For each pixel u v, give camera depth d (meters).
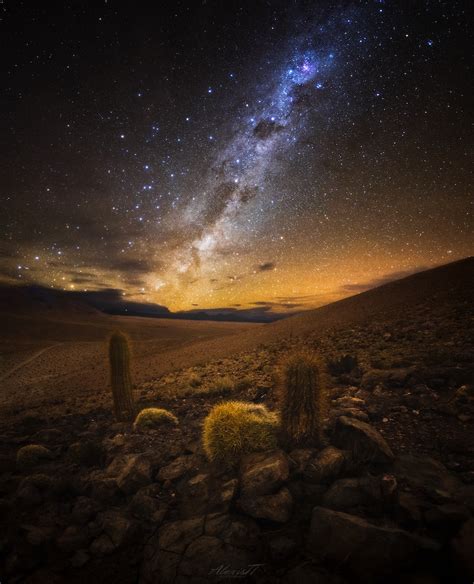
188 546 3.03
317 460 3.80
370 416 5.37
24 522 3.76
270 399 7.83
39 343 67.81
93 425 8.47
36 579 2.94
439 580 2.41
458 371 6.38
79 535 3.45
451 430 4.61
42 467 5.42
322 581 2.53
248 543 3.00
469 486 3.33
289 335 25.00
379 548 2.62
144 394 12.64
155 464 4.73
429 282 28.84
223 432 4.29
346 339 15.63
